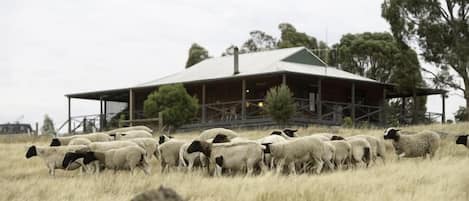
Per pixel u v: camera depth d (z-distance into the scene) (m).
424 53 56.09
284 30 86.06
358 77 55.72
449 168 22.86
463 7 54.56
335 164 26.83
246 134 38.25
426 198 17.11
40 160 30.84
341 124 49.62
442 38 55.22
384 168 24.09
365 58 77.69
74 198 18.50
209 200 17.06
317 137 25.84
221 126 49.28
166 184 20.56
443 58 55.41
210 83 54.25
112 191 19.86
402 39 56.66
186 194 18.08
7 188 20.94
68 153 26.12
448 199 17.06
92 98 59.72
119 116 57.62
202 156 26.11
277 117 44.84
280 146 25.48
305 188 18.41
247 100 50.22
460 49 53.22
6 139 42.00
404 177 21.08
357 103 56.59
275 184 19.50
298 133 38.41
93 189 20.09
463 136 30.92
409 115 56.47
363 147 27.31
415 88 56.91
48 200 18.55
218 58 63.66
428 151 29.42
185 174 24.02
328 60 78.81
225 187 19.12
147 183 21.09
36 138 42.69
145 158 25.53
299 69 53.00
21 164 29.70
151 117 47.94
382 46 76.62
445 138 34.84
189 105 47.88
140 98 58.12
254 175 24.55
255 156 25.12
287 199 16.94
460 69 54.28
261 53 60.44
